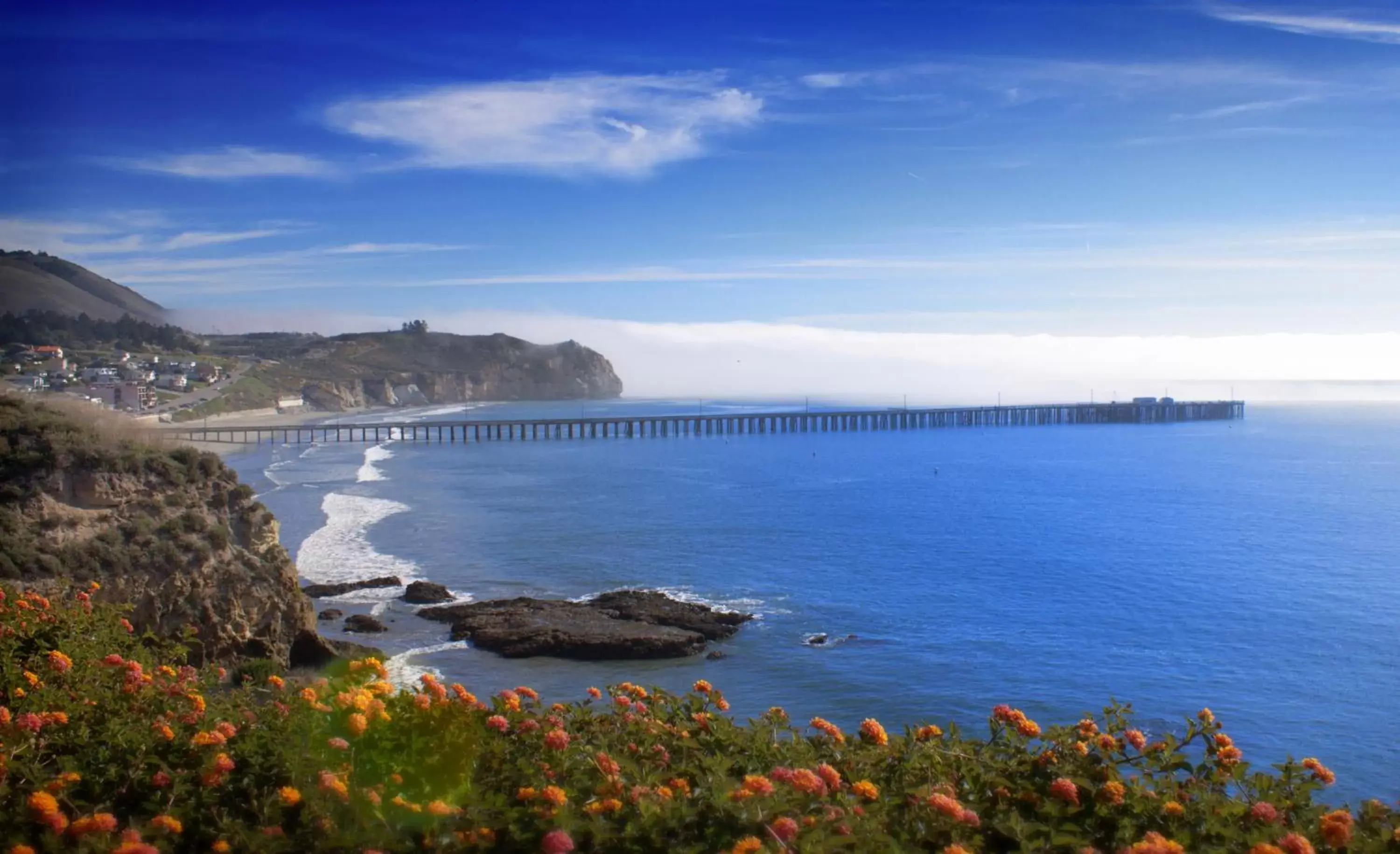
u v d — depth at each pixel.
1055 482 99.50
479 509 73.06
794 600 42.94
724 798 6.46
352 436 154.62
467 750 7.16
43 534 25.05
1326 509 78.38
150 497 27.52
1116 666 34.00
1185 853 6.60
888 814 6.85
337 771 6.79
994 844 6.93
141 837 6.14
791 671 32.75
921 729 8.13
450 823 6.34
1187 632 38.47
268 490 85.00
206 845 6.40
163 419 161.25
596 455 130.62
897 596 44.09
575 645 33.78
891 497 83.94
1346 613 41.94
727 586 45.75
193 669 10.07
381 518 67.31
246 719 7.69
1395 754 26.66
